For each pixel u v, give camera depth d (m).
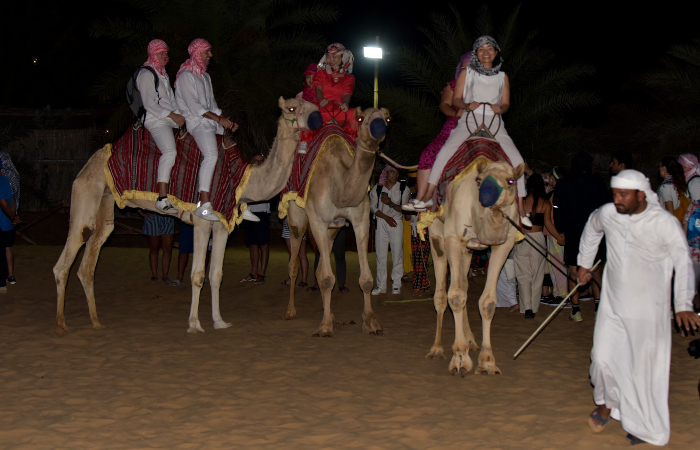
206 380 6.46
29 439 5.02
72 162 19.72
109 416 5.50
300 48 17.81
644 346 4.75
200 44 8.34
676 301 4.68
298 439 5.01
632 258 4.77
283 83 17.83
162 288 11.32
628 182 4.68
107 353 7.40
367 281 8.28
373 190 10.94
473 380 6.46
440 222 7.11
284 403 5.82
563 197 8.98
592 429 5.13
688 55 15.55
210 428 5.24
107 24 16.31
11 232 10.77
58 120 22.02
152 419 5.43
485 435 5.09
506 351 7.51
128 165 8.41
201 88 8.35
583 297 10.55
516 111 15.88
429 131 15.91
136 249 16.06
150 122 8.30
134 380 6.46
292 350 7.55
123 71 16.11
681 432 5.14
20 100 27.27
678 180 8.60
